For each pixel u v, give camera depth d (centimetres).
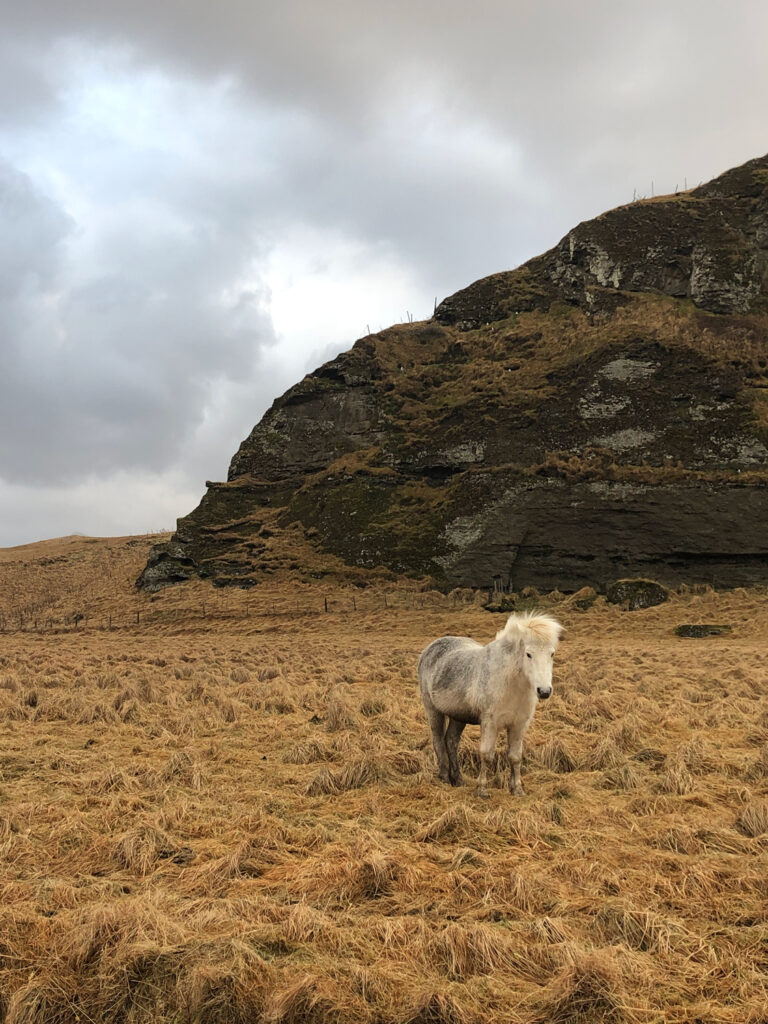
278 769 1025
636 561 5422
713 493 5612
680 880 610
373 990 450
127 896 596
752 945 496
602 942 509
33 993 444
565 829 752
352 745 1121
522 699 870
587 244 8550
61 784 920
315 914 535
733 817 786
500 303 8919
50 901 578
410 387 7825
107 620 5644
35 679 1942
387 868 619
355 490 6881
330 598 5591
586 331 7669
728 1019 415
